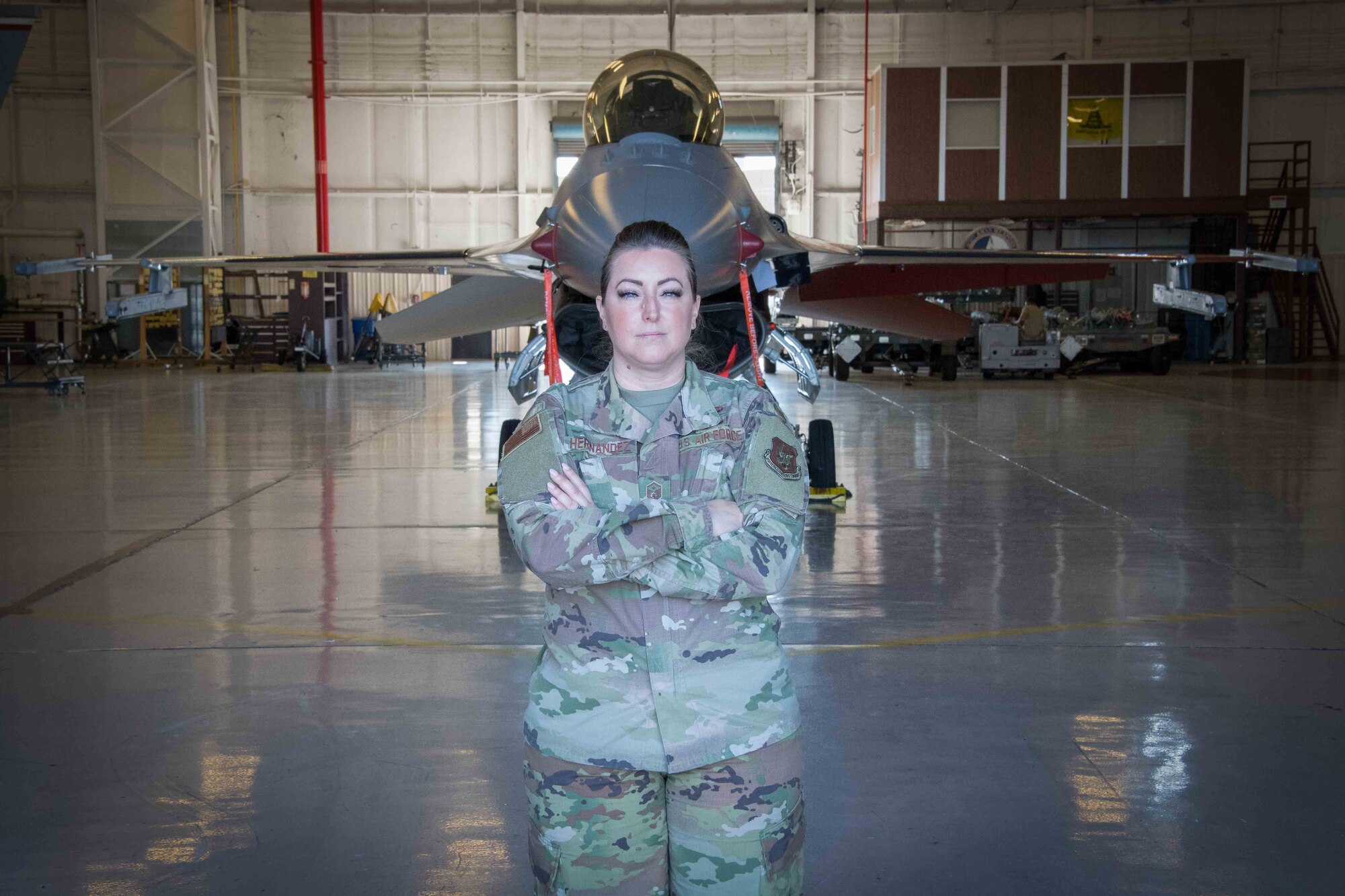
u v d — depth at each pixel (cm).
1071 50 2836
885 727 382
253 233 2941
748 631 212
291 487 914
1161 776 343
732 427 215
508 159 2941
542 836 212
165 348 2903
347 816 317
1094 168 2531
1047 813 318
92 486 919
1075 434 1269
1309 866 288
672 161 606
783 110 2908
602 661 208
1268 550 663
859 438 1241
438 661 455
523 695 414
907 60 2869
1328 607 534
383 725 385
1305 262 810
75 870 287
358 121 2928
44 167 2822
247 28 2883
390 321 960
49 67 2797
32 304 2825
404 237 2958
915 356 2312
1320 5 2786
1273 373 2359
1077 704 404
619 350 211
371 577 601
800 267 656
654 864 211
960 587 577
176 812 320
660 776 210
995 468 1008
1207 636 488
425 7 2894
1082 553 656
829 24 2875
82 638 488
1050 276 935
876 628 502
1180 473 971
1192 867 288
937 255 804
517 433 217
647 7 2867
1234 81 2492
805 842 302
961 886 279
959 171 2548
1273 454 1090
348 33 2900
